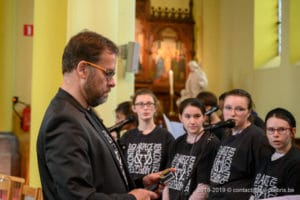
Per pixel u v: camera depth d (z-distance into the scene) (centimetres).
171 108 1073
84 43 181
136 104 370
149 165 353
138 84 1130
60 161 164
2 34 870
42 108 491
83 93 183
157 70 1150
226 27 1107
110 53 183
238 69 1034
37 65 496
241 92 315
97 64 180
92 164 175
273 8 962
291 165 269
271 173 275
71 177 162
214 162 317
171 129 436
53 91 489
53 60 488
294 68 800
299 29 816
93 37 183
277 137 274
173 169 207
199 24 1177
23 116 916
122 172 189
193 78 1013
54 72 488
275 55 953
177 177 328
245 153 299
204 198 314
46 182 174
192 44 1166
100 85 181
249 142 300
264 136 300
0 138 857
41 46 493
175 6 1184
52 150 167
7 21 873
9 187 327
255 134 302
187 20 1169
